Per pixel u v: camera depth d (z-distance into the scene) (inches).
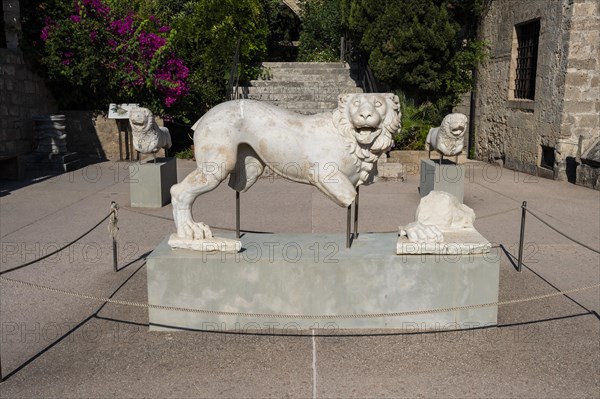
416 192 372.5
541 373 135.5
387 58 469.1
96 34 500.1
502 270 213.0
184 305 157.3
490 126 540.7
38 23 492.7
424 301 157.3
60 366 139.3
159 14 610.2
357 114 148.3
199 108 559.2
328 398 124.3
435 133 329.1
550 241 254.2
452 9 490.0
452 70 498.0
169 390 128.0
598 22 398.3
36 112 490.6
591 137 415.2
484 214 308.8
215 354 144.7
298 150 155.2
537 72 450.3
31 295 186.2
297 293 156.7
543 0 436.8
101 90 525.3
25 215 302.0
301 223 284.2
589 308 175.3
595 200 352.8
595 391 127.7
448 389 128.2
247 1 553.0
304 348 147.4
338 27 684.7
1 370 133.6
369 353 144.6
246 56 554.9
